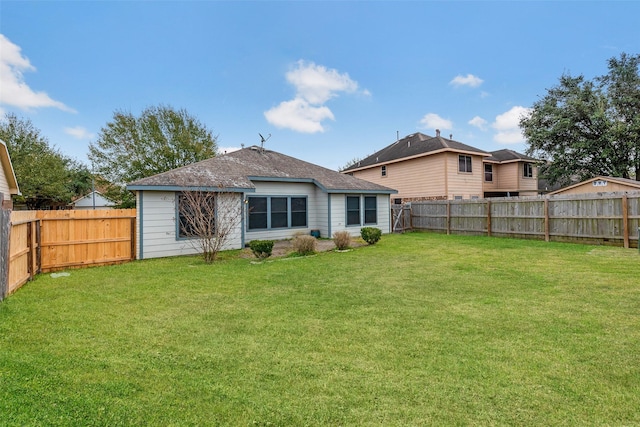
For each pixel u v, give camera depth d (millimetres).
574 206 11344
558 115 21625
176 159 22562
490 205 13938
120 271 7637
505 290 5531
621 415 2312
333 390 2658
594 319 4121
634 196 9922
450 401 2500
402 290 5648
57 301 5168
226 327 4043
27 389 2604
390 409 2410
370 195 15977
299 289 5809
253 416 2336
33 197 24797
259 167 13953
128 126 21562
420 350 3357
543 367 2982
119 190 21625
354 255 9492
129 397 2545
